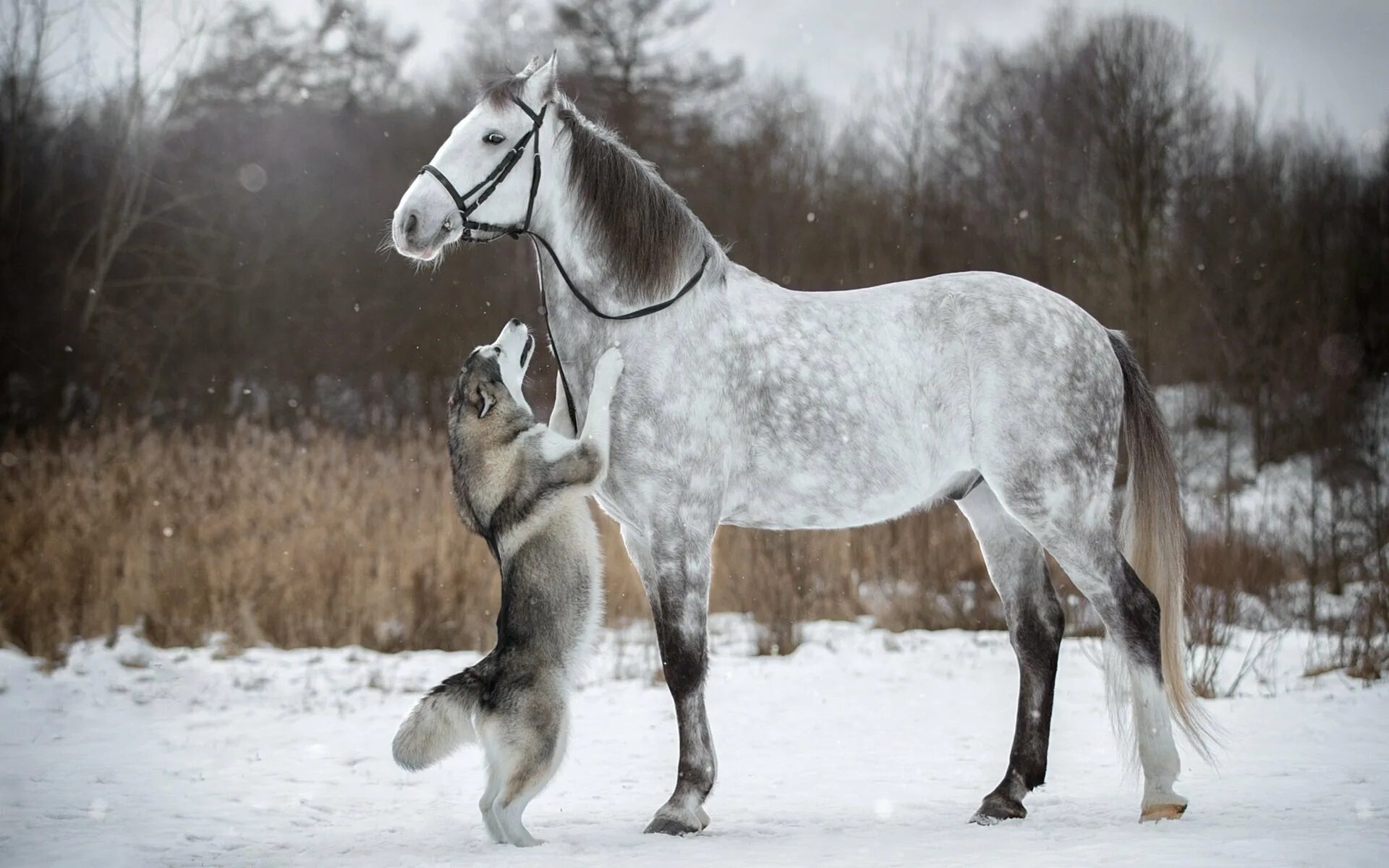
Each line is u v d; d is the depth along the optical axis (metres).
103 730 8.75
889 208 32.03
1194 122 29.44
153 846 5.33
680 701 5.56
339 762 7.67
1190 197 29.59
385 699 10.05
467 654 12.39
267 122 32.47
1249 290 28.22
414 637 12.67
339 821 5.98
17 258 26.89
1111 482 5.92
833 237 31.05
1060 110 31.12
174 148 31.05
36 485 14.41
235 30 32.19
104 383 27.28
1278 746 7.34
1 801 6.38
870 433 5.77
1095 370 5.90
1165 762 5.36
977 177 32.56
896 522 15.47
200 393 29.39
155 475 15.10
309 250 31.19
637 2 32.12
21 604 12.06
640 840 5.23
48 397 26.34
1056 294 6.11
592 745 8.19
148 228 29.89
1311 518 15.73
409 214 5.71
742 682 10.83
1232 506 20.03
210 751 7.99
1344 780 6.17
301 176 31.94
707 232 6.05
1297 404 25.06
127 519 14.01
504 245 30.25
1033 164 31.20
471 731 5.52
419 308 30.20
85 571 12.59
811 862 4.54
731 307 5.89
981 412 5.76
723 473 5.77
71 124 28.31
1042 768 5.79
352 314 30.61
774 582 12.99
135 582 12.80
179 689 10.34
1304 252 29.89
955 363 5.83
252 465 15.84
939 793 6.38
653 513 5.67
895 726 8.76
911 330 5.90
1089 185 29.70
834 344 5.85
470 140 5.84
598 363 5.71
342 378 30.36
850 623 14.08
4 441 21.31
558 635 5.61
